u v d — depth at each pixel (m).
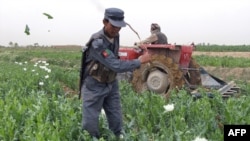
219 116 7.32
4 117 6.27
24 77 12.38
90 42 5.57
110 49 5.59
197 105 7.30
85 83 5.76
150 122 6.77
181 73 9.88
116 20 5.41
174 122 6.46
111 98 5.99
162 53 10.54
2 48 65.44
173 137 5.68
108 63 5.41
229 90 9.98
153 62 10.09
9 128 5.81
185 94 8.59
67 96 11.04
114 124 6.03
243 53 34.81
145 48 10.66
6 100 7.67
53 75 13.96
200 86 9.70
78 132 5.90
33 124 6.06
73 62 28.77
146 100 7.54
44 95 8.41
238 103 7.89
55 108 7.05
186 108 7.36
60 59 30.75
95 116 5.75
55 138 5.26
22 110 6.68
